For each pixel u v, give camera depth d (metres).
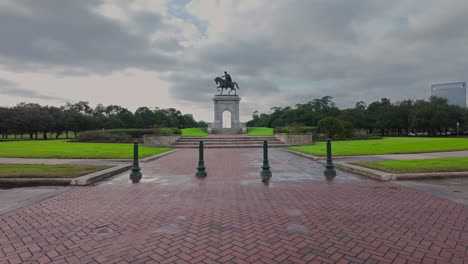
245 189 6.79
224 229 4.08
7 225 4.29
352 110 64.56
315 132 31.61
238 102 41.06
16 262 3.08
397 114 59.03
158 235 3.86
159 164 11.49
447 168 8.71
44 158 12.82
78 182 7.40
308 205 5.36
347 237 3.75
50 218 4.63
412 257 3.15
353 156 13.26
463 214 4.72
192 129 45.28
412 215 4.68
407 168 8.82
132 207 5.27
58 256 3.23
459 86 102.00
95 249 3.42
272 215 4.73
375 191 6.53
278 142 23.39
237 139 24.62
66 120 53.84
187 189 6.82
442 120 53.00
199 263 3.04
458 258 3.11
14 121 44.19
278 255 3.23
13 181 7.43
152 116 75.31
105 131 30.55
